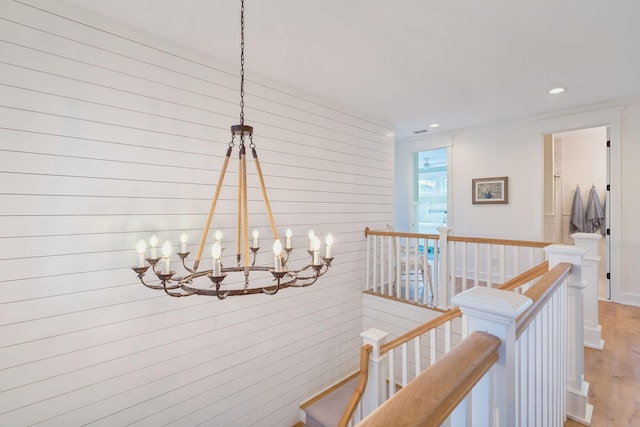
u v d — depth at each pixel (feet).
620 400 6.77
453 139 17.10
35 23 6.18
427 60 9.02
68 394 6.55
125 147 7.31
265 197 5.31
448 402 1.82
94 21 6.86
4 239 5.90
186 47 8.30
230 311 9.20
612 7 6.61
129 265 7.34
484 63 9.18
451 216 17.17
